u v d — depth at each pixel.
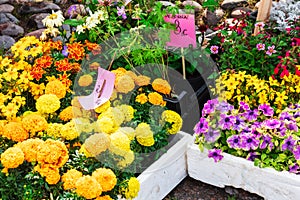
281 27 2.78
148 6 2.57
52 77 2.36
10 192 1.88
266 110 2.22
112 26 2.43
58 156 1.87
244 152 2.18
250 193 2.26
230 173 2.20
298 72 2.27
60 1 3.95
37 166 1.87
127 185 1.97
